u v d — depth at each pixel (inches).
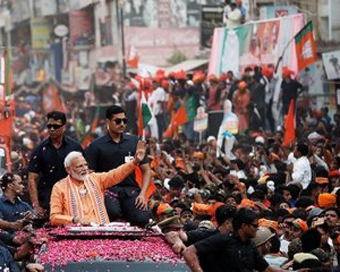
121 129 1088.8
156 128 2471.7
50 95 4293.8
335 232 1056.8
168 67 3607.3
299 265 892.0
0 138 1537.9
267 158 1721.2
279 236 1136.2
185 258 828.6
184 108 2140.7
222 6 3029.0
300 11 2507.4
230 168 1727.4
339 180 1427.2
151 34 3777.1
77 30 4143.7
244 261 837.8
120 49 3870.6
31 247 895.7
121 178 1010.7
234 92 2380.7
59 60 4323.3
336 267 904.3
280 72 2299.5
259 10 2687.0
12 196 1117.1
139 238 899.4
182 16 3750.0
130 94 2721.5
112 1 3907.5
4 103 1551.4
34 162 1118.4
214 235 837.8
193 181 1551.4
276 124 2324.1
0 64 1584.6
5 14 4601.4
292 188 1385.3
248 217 834.2
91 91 3924.7
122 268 827.4
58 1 4286.4
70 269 827.4
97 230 903.7
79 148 1124.5
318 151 1686.8
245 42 2407.7
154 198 1423.5
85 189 1000.2
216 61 2481.5
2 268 875.4
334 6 2407.7
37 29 4439.0
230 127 1966.0
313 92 2373.3
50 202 1018.1
